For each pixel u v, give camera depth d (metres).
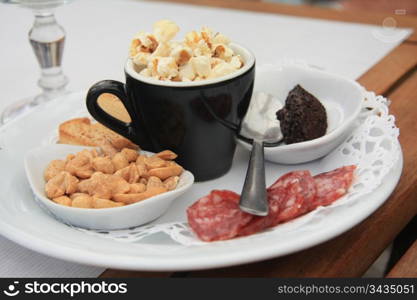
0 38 1.23
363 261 0.54
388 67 0.95
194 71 0.60
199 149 0.64
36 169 0.60
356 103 0.69
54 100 0.79
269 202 0.53
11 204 0.56
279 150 0.64
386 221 0.56
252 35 1.16
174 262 0.45
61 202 0.54
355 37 1.12
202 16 1.29
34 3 0.84
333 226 0.48
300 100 0.68
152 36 0.64
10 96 0.94
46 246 0.48
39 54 0.91
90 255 0.46
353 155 0.62
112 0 1.46
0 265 0.53
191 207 0.53
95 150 0.63
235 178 0.66
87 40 1.18
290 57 1.03
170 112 0.61
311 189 0.54
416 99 0.82
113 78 0.97
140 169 0.58
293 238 0.47
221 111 0.61
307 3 2.05
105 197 0.54
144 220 0.55
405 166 0.64
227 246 0.47
